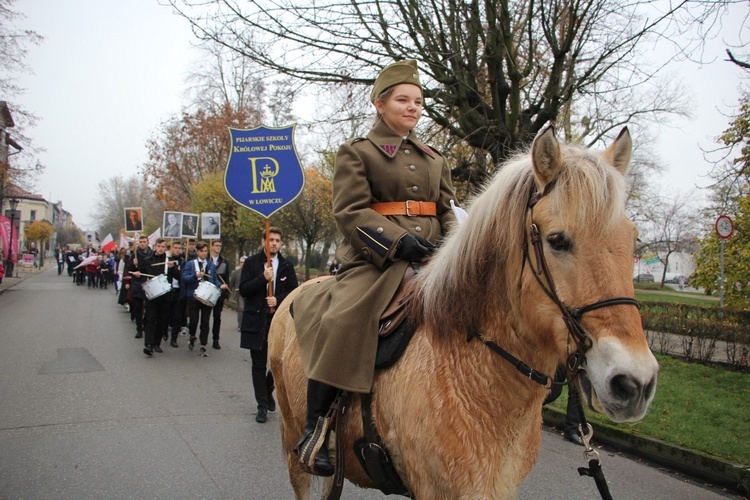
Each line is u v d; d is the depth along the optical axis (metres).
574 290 1.65
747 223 10.86
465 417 1.91
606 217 1.64
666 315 11.17
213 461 4.78
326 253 33.03
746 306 11.09
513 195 1.91
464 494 1.86
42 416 5.87
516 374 1.94
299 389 2.78
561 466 4.98
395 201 2.51
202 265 10.87
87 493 4.07
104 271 29.67
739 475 4.51
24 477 4.32
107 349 10.14
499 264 1.95
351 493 4.29
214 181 24.45
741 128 8.30
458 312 2.01
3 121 22.56
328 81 10.92
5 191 25.77
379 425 2.20
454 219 2.56
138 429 5.55
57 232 95.94
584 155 1.76
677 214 35.09
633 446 5.40
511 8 10.69
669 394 7.03
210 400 6.80
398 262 2.36
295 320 2.74
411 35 10.06
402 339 2.17
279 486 4.31
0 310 16.55
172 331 10.88
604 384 1.54
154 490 4.16
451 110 10.63
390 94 2.57
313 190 17.56
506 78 11.05
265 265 6.48
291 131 7.04
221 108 30.89
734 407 6.41
